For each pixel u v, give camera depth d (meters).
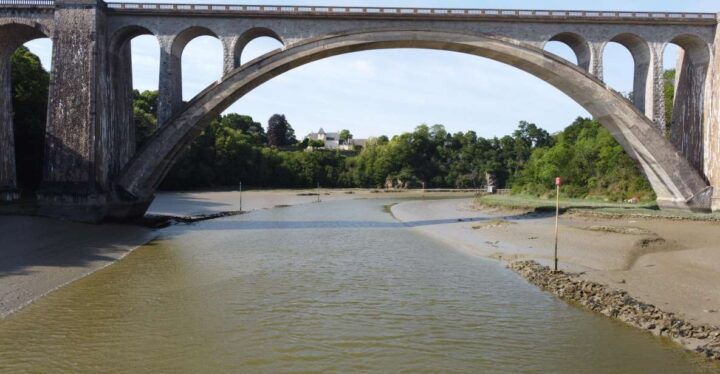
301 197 65.25
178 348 9.59
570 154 53.41
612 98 29.17
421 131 111.06
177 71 29.45
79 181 25.84
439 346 9.82
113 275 15.69
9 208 26.84
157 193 64.50
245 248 21.44
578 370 8.66
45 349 9.45
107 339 10.01
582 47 30.45
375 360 9.12
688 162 29.12
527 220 31.41
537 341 10.07
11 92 33.28
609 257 18.41
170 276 15.66
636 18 28.94
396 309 12.28
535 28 29.38
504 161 110.56
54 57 26.23
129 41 29.95
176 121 27.50
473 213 40.91
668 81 50.72
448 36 29.12
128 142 30.00
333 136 167.00
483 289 14.28
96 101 26.23
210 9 27.73
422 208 47.72
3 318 11.16
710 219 26.08
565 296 13.34
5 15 26.55
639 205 36.00
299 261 18.45
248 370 8.62
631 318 11.12
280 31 28.66
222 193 68.75
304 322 11.24
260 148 93.44
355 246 22.30
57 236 21.52
